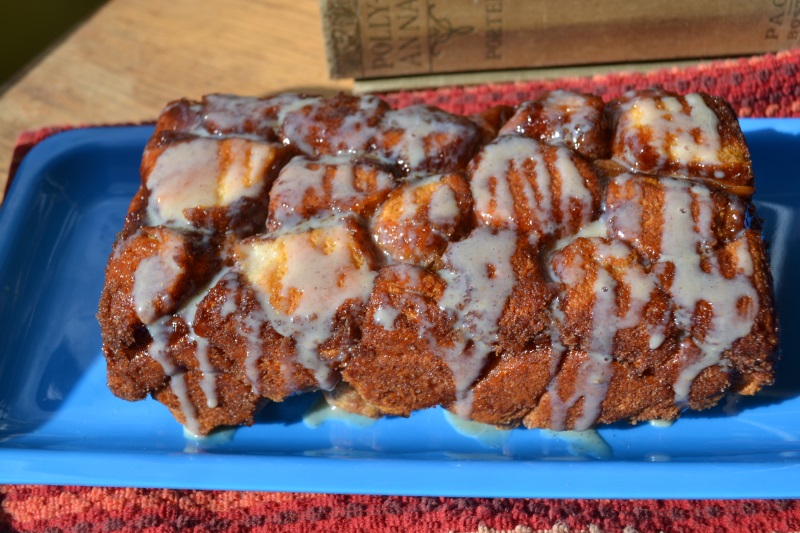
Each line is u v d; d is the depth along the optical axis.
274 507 0.42
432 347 0.39
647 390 0.40
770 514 0.40
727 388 0.41
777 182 0.47
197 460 0.40
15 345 0.45
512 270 0.39
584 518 0.41
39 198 0.49
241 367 0.40
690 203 0.39
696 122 0.41
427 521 0.41
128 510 0.41
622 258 0.39
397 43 0.53
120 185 0.50
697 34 0.53
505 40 0.53
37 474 0.40
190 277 0.39
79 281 0.47
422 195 0.40
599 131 0.41
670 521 0.40
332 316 0.39
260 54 0.58
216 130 0.42
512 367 0.40
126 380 0.41
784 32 0.52
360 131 0.42
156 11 0.61
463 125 0.42
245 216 0.40
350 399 0.42
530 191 0.40
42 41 0.68
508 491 0.39
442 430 0.42
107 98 0.56
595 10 0.52
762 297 0.39
